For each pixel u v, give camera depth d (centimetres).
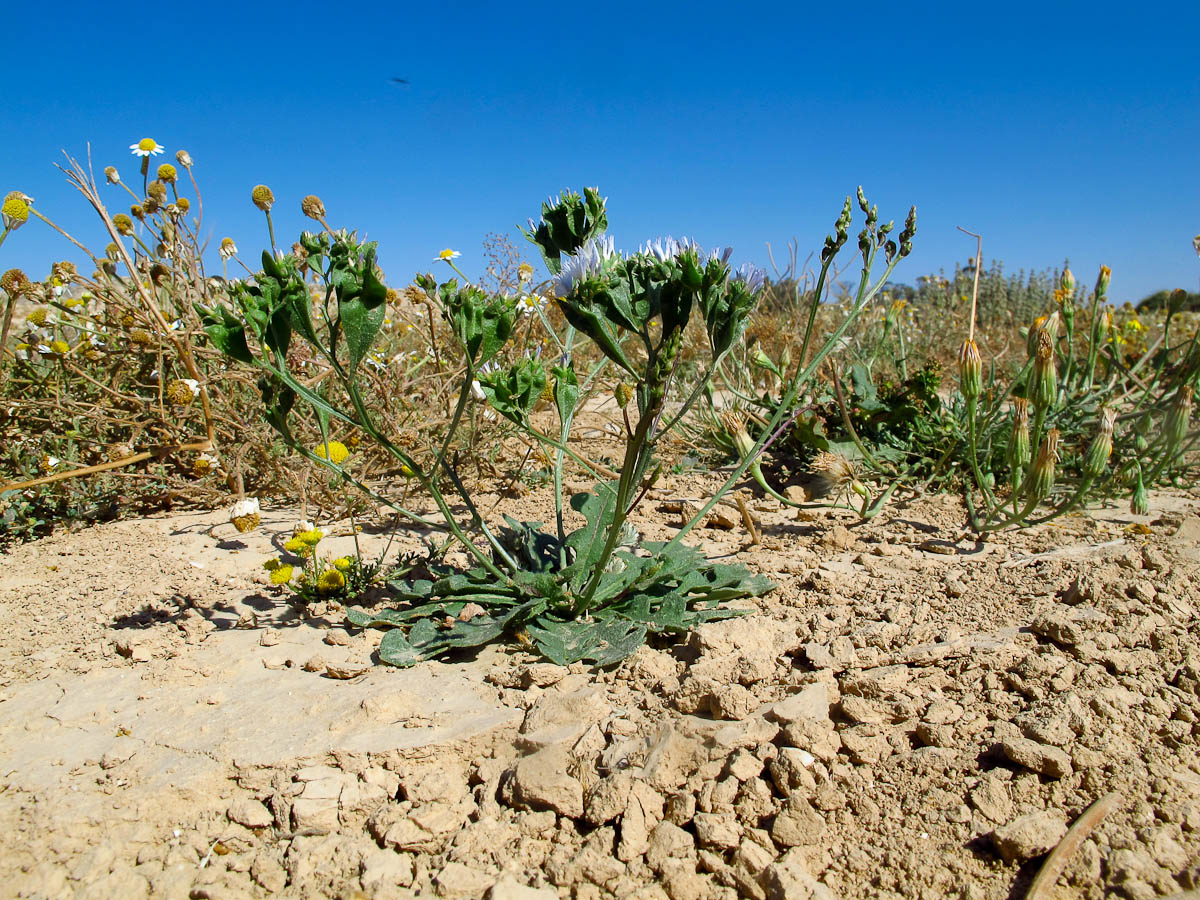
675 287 206
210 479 418
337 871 162
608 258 214
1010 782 174
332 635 254
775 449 521
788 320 704
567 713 200
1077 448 467
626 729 196
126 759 193
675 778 182
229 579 314
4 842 168
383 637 252
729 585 277
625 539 297
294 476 390
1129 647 220
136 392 423
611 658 227
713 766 183
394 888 157
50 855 165
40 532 389
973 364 339
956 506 411
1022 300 1262
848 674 214
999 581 282
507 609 261
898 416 471
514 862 164
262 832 175
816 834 165
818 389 493
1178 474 441
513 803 179
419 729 202
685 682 206
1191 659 209
